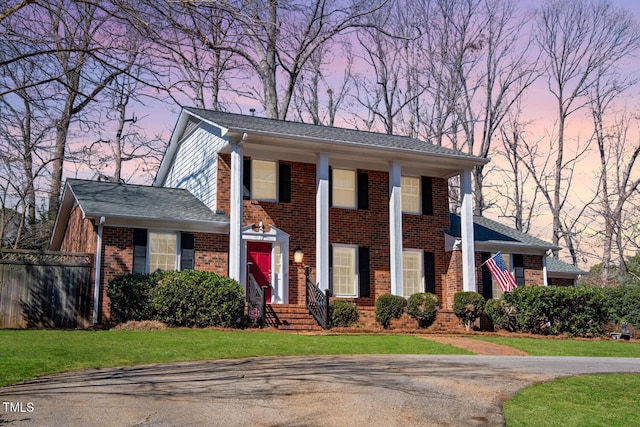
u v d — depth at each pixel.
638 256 41.34
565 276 32.06
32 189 30.08
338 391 9.71
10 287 18.84
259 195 23.62
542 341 20.09
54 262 19.56
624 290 27.36
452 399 9.45
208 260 21.98
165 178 29.92
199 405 8.68
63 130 26.73
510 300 22.88
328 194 23.09
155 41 10.51
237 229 21.16
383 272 25.16
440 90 45.16
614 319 26.98
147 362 12.68
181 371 11.56
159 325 18.42
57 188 31.42
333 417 8.18
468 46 44.28
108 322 19.78
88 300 19.78
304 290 23.66
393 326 21.92
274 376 11.04
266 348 15.01
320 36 37.03
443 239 26.47
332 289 24.27
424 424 8.04
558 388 10.70
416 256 25.95
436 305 22.38
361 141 23.89
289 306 21.16
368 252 25.00
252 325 20.02
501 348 17.66
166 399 9.02
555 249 28.03
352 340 17.20
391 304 21.88
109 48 10.59
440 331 21.53
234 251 21.03
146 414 8.15
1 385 9.89
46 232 31.77
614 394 10.49
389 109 45.75
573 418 8.72
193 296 19.16
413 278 25.75
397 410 8.62
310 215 24.27
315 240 24.19
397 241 23.50
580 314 22.86
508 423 8.24
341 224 24.78
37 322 18.98
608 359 16.75
